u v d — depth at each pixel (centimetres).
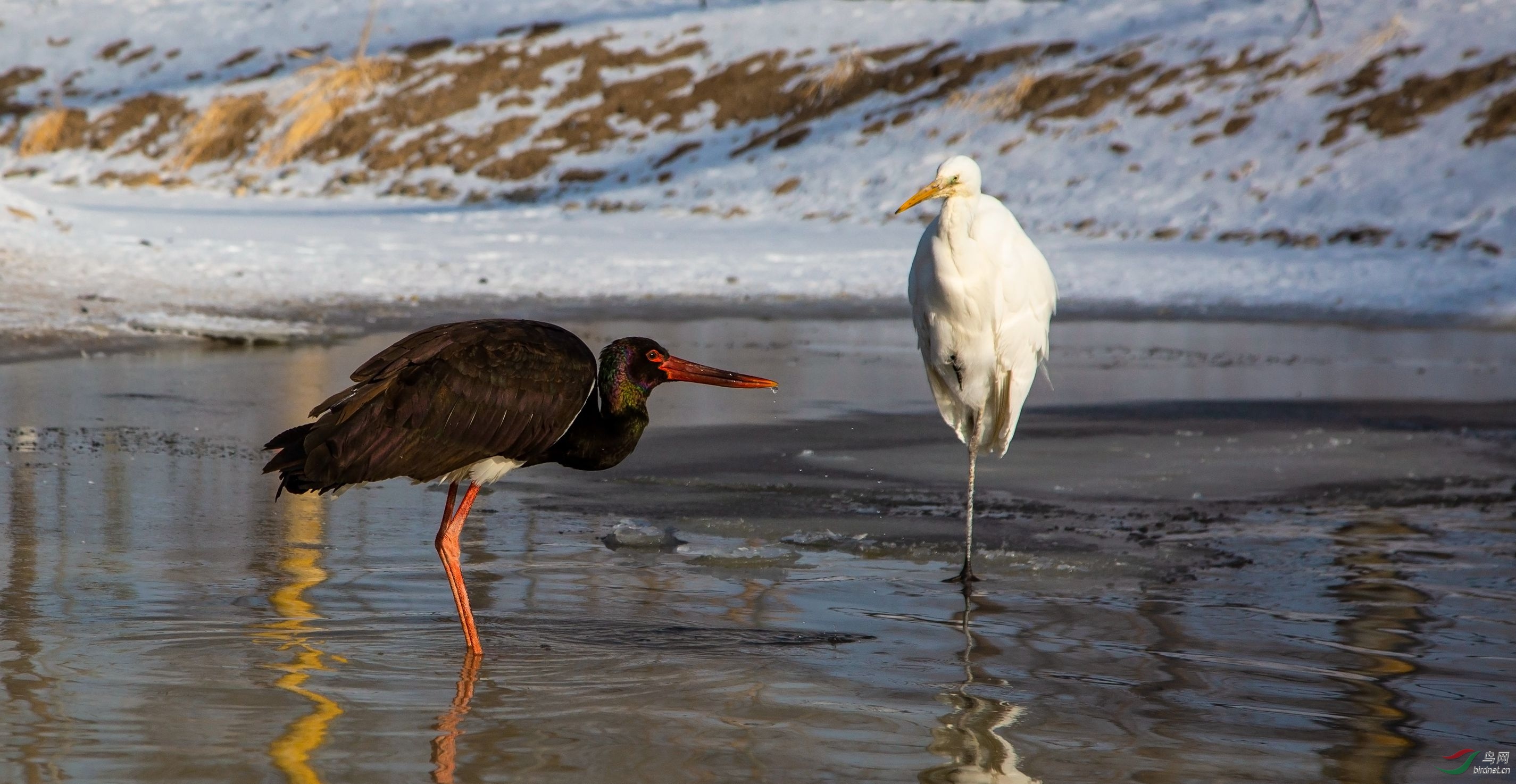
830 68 5412
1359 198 3709
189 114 5878
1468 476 1262
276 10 7050
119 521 945
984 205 937
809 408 1572
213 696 614
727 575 873
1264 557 951
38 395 1450
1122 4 5628
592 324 2345
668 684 649
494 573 853
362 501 1043
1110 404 1673
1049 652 718
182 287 2428
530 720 595
